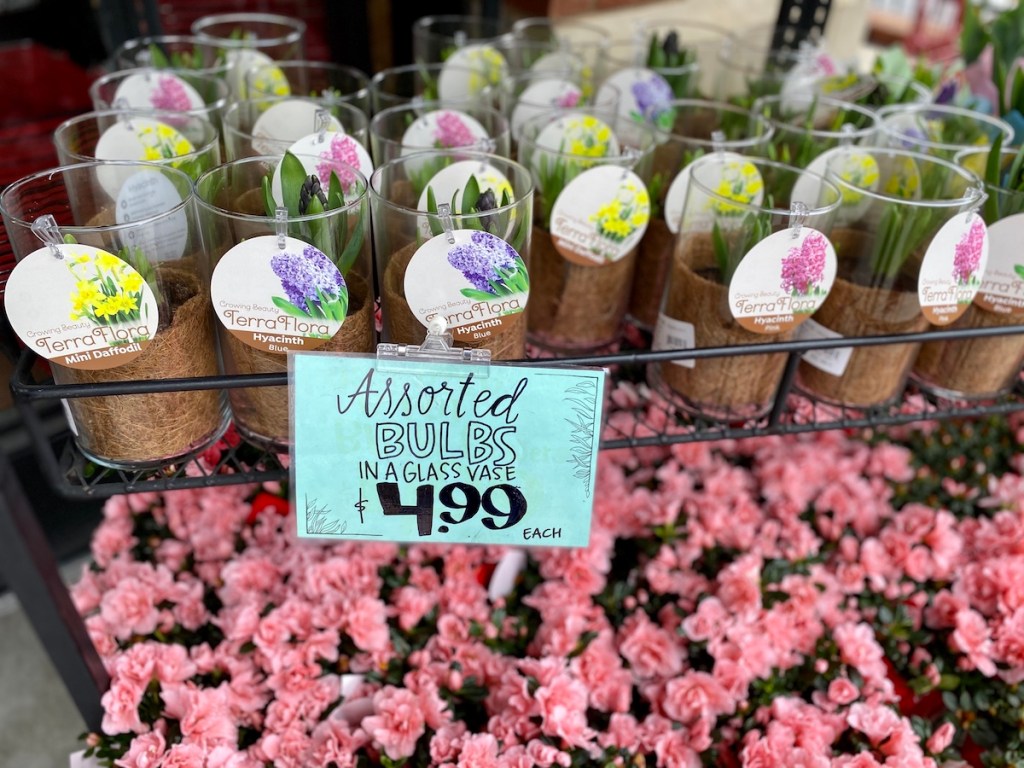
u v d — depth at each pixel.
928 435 0.85
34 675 0.88
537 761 0.55
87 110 0.90
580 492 0.50
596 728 0.61
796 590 0.68
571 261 0.60
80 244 0.42
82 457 0.52
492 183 0.53
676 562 0.71
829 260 0.53
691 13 1.29
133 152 0.59
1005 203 0.57
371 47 1.12
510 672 0.60
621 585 0.69
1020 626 0.64
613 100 0.72
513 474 0.49
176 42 0.79
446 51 0.85
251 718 0.59
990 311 0.59
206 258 0.49
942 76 0.93
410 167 0.55
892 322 0.58
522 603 0.70
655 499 0.75
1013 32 0.82
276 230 0.45
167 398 0.48
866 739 0.60
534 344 0.67
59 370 0.47
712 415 0.60
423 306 0.48
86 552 0.99
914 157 0.62
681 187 0.63
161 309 0.47
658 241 0.67
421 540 0.51
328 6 1.01
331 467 0.47
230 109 0.63
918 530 0.73
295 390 0.45
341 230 0.47
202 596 0.68
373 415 0.46
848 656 0.63
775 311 0.54
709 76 1.06
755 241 0.52
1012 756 0.58
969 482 0.81
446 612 0.66
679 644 0.66
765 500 0.80
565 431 0.48
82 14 1.16
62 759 0.81
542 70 0.79
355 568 0.67
